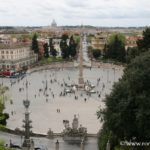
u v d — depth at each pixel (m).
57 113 118.81
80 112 120.31
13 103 134.38
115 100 64.62
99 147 71.44
